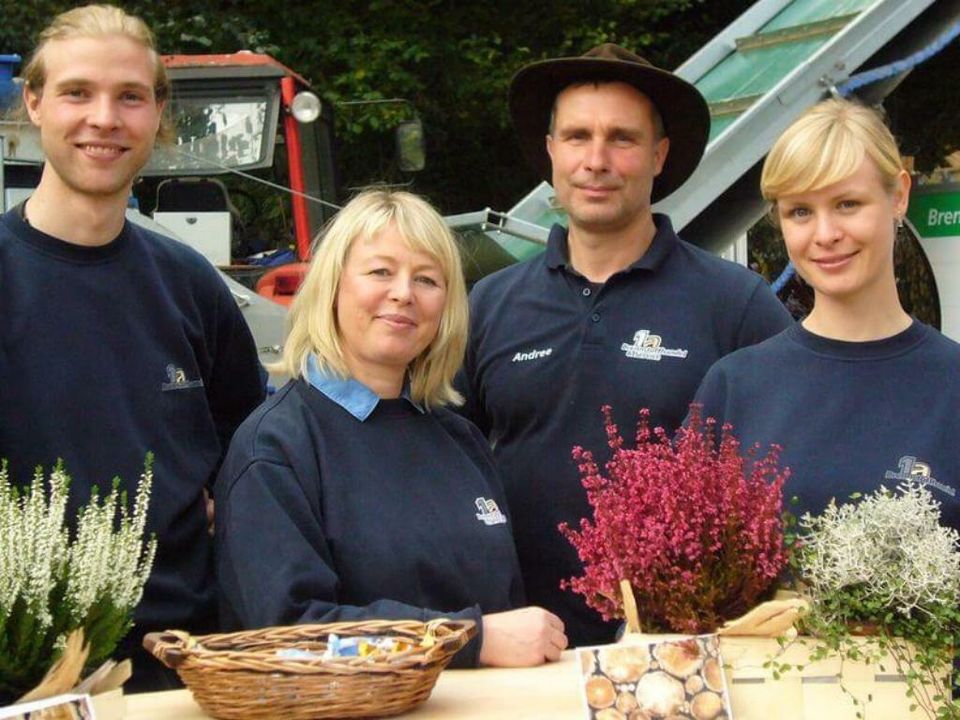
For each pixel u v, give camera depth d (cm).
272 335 582
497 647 237
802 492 245
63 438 266
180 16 1122
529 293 334
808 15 721
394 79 1142
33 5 1043
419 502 257
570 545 317
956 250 749
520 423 327
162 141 310
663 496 220
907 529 205
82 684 196
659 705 201
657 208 604
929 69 829
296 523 245
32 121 280
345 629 222
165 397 282
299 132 661
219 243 632
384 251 258
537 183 1240
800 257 256
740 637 208
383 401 264
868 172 249
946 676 202
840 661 204
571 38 1205
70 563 201
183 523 282
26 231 272
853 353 255
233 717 204
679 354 317
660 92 326
